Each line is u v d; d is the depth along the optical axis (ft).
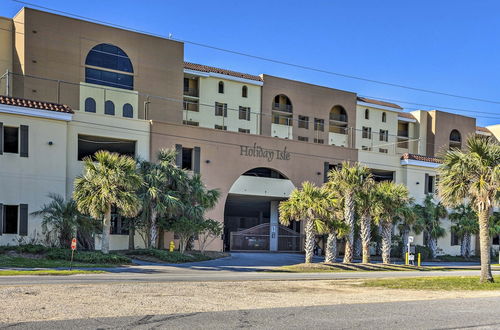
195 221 123.34
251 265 117.80
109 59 156.87
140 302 42.96
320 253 171.12
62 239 107.65
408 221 136.56
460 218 186.50
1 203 110.01
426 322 36.73
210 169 148.25
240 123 197.47
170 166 124.16
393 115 242.17
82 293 47.67
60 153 118.52
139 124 135.74
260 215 189.26
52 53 146.72
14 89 145.59
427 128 250.16
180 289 54.19
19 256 99.19
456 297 54.13
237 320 35.70
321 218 116.78
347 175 120.47
